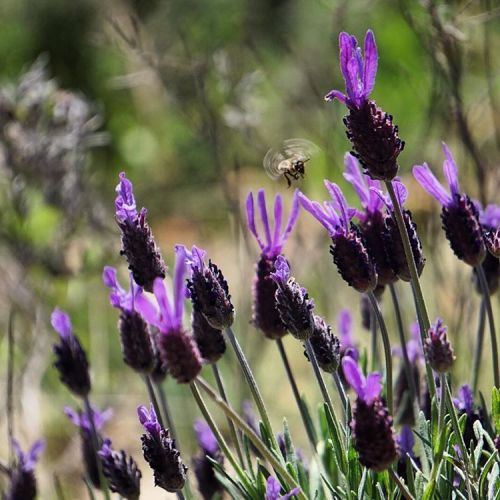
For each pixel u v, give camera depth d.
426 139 7.85
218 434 4.15
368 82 3.85
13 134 8.60
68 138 8.78
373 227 4.49
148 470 8.96
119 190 4.11
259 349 8.52
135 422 9.48
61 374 5.09
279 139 10.38
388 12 10.83
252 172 13.37
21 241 8.88
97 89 16.44
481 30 9.00
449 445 4.18
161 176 15.48
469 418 4.47
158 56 8.46
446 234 4.48
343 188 10.97
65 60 16.59
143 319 4.54
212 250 13.72
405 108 11.15
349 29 9.92
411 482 4.18
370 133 3.84
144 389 9.60
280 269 4.08
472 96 8.95
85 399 5.12
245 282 8.02
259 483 4.28
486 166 7.80
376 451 3.49
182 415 8.63
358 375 3.47
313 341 4.25
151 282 4.14
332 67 9.88
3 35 16.78
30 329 9.38
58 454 9.35
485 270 4.90
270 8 10.94
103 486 5.26
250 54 11.20
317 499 4.38
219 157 8.25
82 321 10.37
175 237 14.39
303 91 10.19
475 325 8.06
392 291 4.85
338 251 4.11
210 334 4.62
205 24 10.74
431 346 3.88
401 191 4.28
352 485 4.18
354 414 3.51
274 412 9.03
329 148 8.71
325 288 8.52
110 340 10.70
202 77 8.40
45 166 8.72
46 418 9.47
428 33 7.04
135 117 16.00
